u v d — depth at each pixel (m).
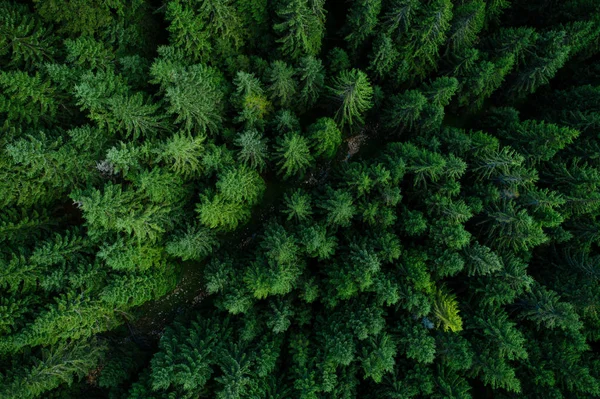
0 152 19.31
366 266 21.02
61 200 23.12
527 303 22.88
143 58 22.25
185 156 20.55
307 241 21.31
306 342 22.55
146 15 22.92
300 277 22.91
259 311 23.52
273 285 20.58
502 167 22.44
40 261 20.28
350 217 22.33
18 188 20.31
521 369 23.62
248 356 22.11
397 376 23.19
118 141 20.97
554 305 21.95
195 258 23.78
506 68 24.36
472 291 23.41
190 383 19.72
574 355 22.67
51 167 20.11
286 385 22.42
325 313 23.59
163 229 22.25
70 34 20.75
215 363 21.52
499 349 21.72
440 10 21.89
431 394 22.11
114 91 20.02
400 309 23.14
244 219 24.50
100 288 21.81
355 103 23.81
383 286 20.92
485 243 23.58
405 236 23.81
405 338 21.78
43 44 20.08
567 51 24.09
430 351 20.52
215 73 22.98
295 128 24.56
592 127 24.42
